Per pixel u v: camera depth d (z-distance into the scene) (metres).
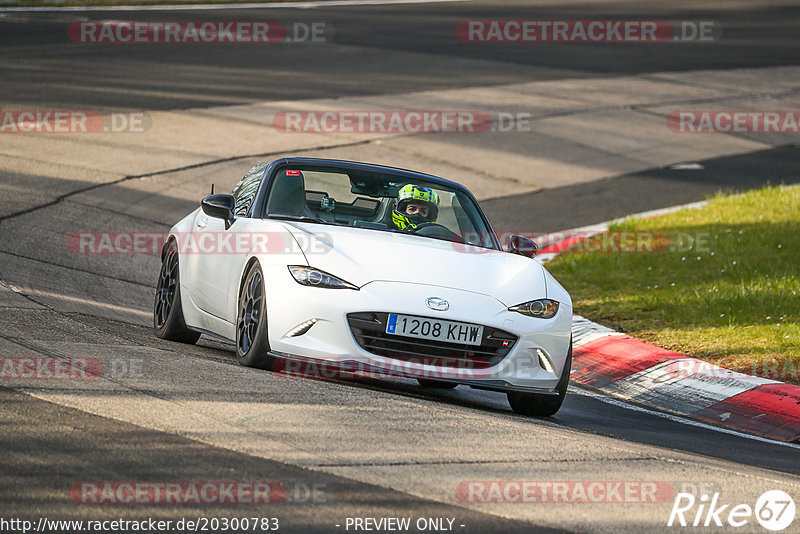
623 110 91.06
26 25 110.50
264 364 24.44
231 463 16.62
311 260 24.28
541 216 60.75
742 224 54.97
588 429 24.22
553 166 72.81
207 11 132.12
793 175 74.94
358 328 23.31
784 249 48.88
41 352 23.34
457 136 77.56
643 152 78.94
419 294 23.72
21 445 16.45
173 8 133.00
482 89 94.38
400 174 29.69
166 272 31.12
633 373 32.19
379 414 20.84
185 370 23.11
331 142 71.81
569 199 65.25
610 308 40.44
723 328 36.34
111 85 83.00
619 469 18.81
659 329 36.97
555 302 25.17
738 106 96.56
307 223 26.84
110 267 41.16
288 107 80.94
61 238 44.16
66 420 18.05
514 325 23.98
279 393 21.69
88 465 15.88
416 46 115.00
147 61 95.06
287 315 23.64
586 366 33.69
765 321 37.06
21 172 55.94
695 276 44.91
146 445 17.09
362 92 89.06
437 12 144.88
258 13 133.75
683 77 107.19
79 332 26.95
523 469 18.03
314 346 23.36
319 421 19.66
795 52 126.25
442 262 25.20
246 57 101.06
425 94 90.38
